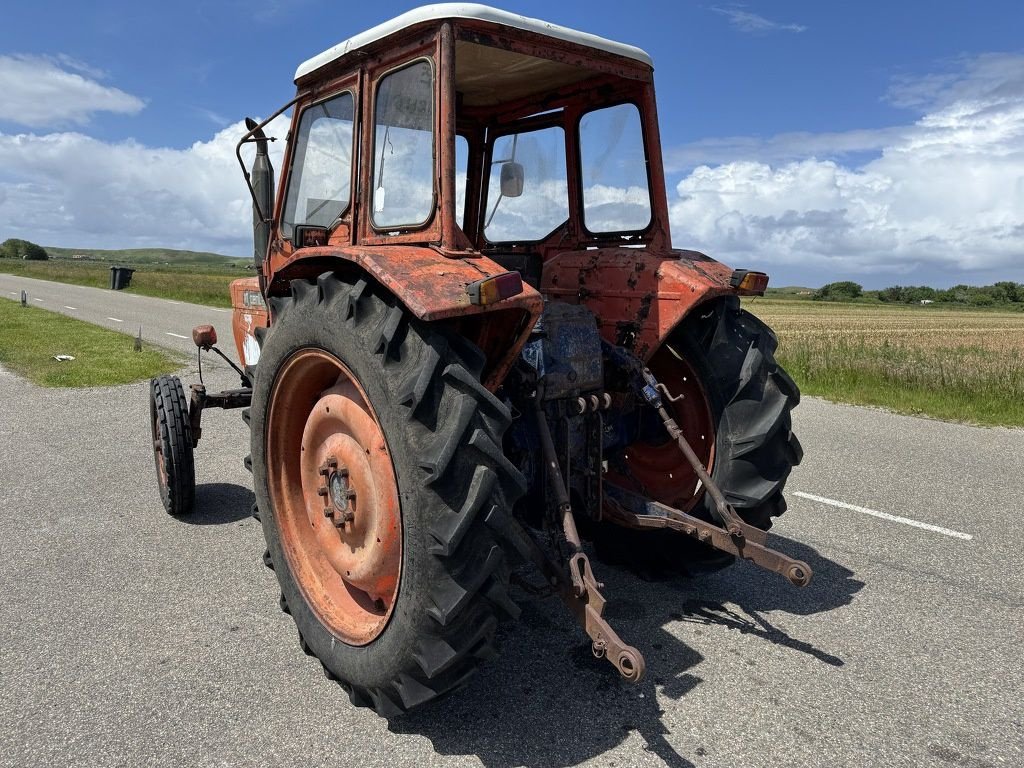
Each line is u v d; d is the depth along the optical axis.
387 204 2.93
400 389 2.24
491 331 2.55
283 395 3.00
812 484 5.55
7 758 2.41
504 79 3.68
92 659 3.04
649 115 3.49
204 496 5.24
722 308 3.34
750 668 2.99
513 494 2.26
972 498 5.20
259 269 4.17
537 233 4.10
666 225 3.54
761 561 2.82
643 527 3.15
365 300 2.47
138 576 3.88
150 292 32.19
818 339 19.84
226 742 2.50
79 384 9.68
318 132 3.47
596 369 3.04
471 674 2.37
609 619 3.42
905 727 2.59
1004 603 3.58
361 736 2.54
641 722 2.63
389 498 2.47
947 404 8.78
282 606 3.17
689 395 3.48
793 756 2.43
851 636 3.26
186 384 9.77
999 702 2.75
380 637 2.45
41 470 5.84
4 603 3.55
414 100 2.76
